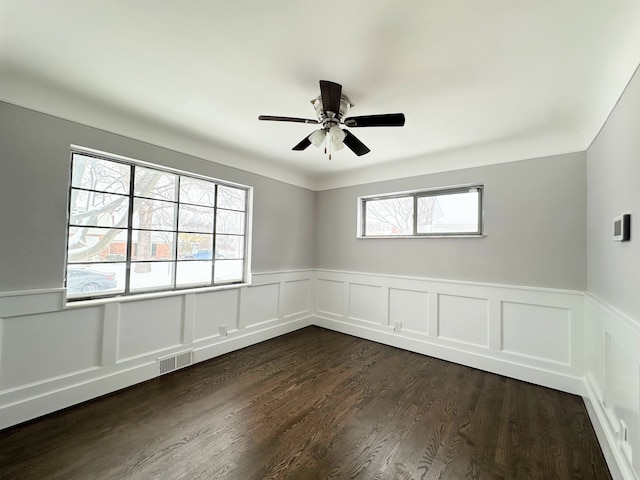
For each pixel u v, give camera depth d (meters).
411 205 3.64
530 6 1.25
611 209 1.87
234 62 1.71
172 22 1.40
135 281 2.68
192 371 2.83
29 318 2.03
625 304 1.59
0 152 1.91
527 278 2.79
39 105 2.04
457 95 2.01
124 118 2.43
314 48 1.57
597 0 1.20
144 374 2.61
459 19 1.33
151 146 2.66
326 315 4.37
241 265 3.61
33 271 2.04
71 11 1.33
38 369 2.06
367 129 2.59
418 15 1.31
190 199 3.11
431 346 3.33
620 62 1.54
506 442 1.85
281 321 4.02
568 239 2.60
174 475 1.55
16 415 1.95
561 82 1.81
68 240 2.28
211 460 1.66
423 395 2.43
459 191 3.28
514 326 2.84
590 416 2.12
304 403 2.28
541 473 1.61
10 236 1.95
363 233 4.10
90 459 1.65
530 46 1.50
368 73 1.78
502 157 2.92
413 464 1.66
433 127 2.53
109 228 2.51
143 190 2.74
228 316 3.37
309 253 4.48
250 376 2.74
